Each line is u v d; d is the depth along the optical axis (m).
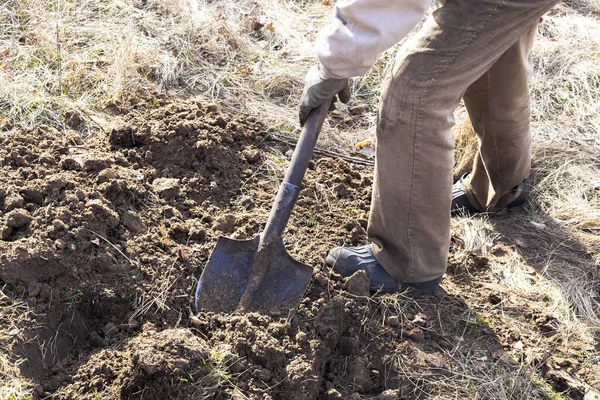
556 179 3.67
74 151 3.14
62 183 2.80
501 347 2.75
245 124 3.70
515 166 3.17
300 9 5.02
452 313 2.85
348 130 3.92
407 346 2.64
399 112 2.39
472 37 2.25
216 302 2.60
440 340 2.73
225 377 2.35
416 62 2.32
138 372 2.28
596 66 4.55
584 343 2.80
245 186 3.27
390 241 2.71
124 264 2.65
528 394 2.57
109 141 3.26
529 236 3.35
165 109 3.54
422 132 2.40
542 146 3.82
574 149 3.86
